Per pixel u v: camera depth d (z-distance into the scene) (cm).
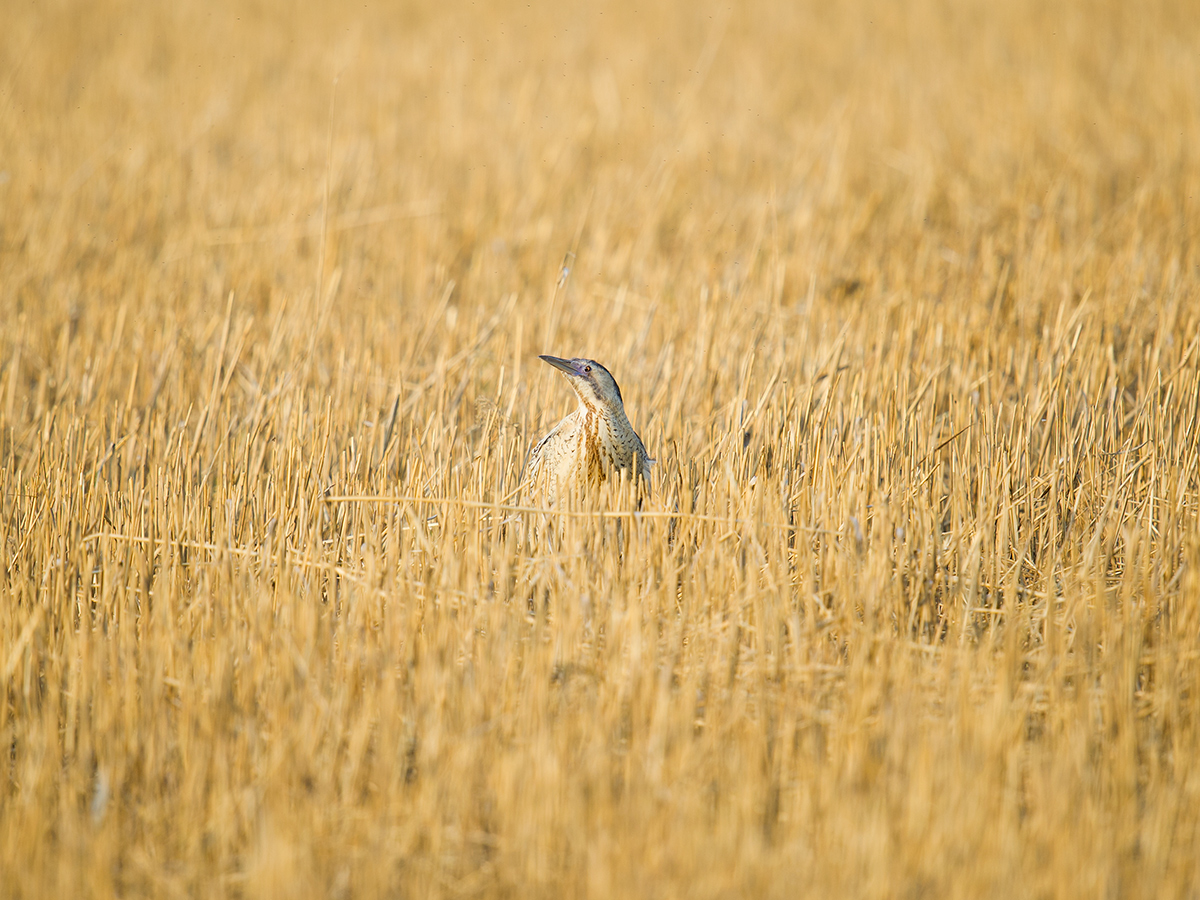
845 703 1788
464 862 1503
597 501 2284
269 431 2661
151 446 2702
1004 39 7081
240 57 7056
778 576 2070
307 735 1641
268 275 3994
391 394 3030
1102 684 1822
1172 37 6725
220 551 2100
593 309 3647
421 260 4062
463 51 7206
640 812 1502
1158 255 3819
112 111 5978
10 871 1445
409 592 1980
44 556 2186
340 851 1494
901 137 5466
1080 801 1537
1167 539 2164
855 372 2848
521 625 1948
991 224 4347
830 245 4184
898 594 2025
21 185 4791
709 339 3069
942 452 2636
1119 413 2689
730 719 1714
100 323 3503
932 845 1443
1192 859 1474
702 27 7781
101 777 1602
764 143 5503
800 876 1419
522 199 4731
